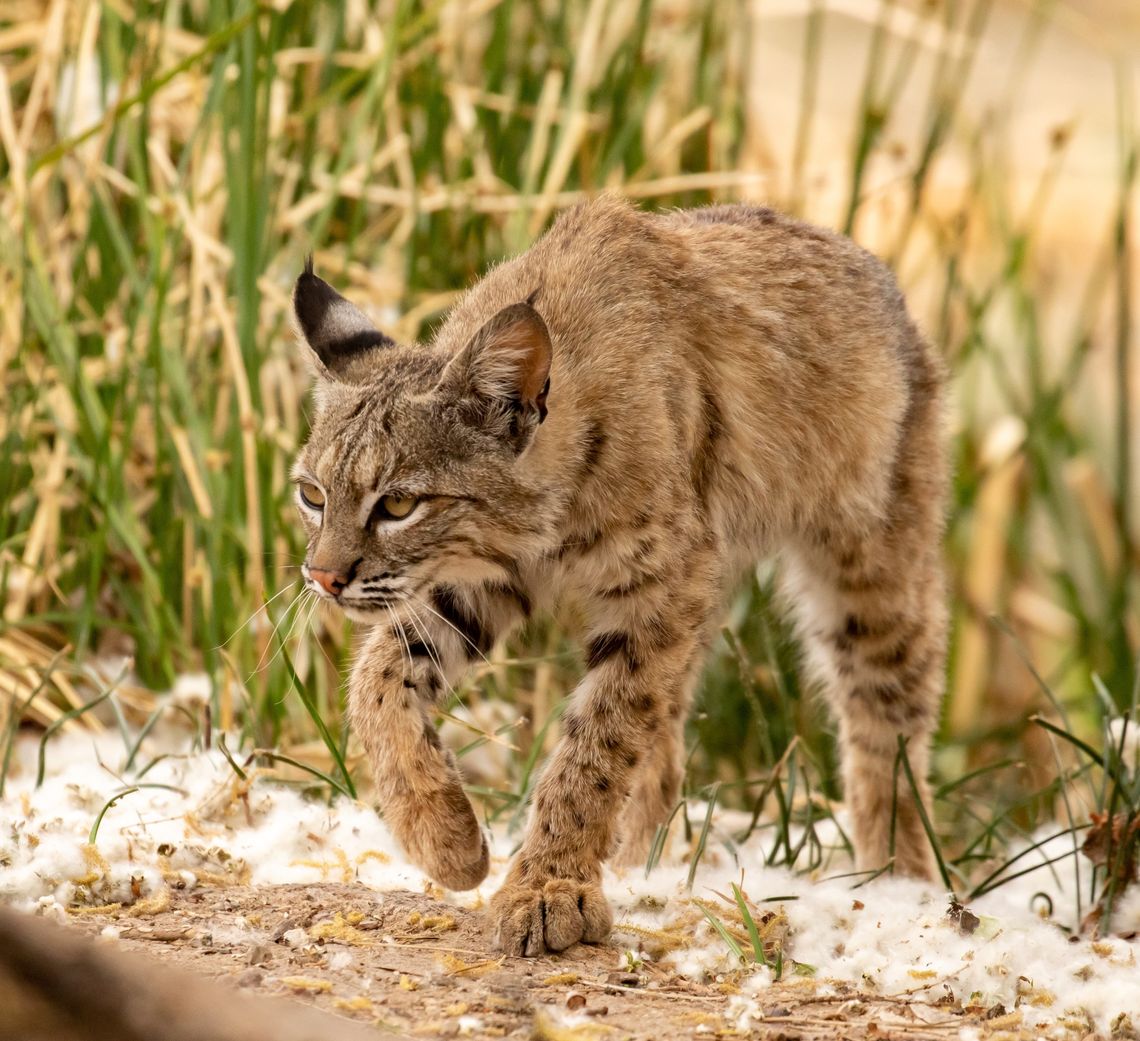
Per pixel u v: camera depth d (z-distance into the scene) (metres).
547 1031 5.82
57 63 12.20
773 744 11.51
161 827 7.88
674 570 7.97
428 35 13.30
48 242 12.06
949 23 13.49
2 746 9.70
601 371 7.95
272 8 11.50
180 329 11.57
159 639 10.53
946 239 14.12
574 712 7.85
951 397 11.40
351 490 7.62
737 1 13.92
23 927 5.01
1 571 11.12
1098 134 21.16
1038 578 15.41
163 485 11.21
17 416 11.04
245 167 11.16
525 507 7.81
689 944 7.19
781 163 15.77
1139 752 8.73
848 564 9.59
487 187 12.88
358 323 8.48
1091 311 14.07
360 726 7.73
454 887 7.43
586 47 12.95
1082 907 8.80
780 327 8.97
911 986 6.82
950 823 11.41
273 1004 5.27
